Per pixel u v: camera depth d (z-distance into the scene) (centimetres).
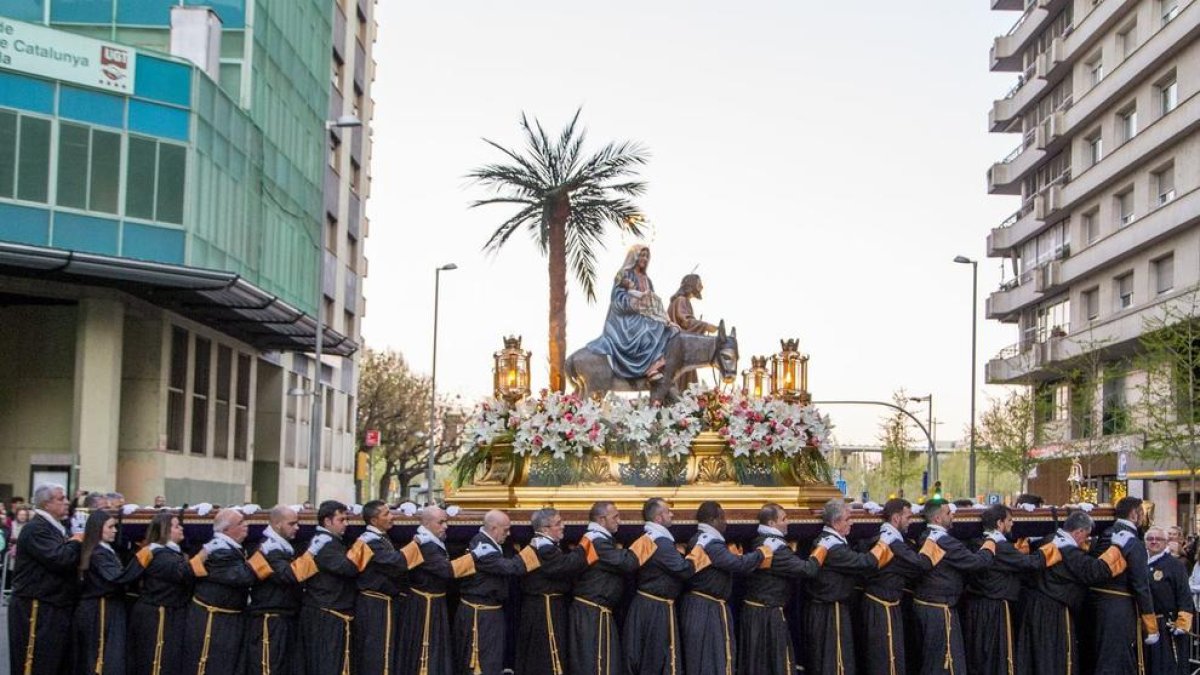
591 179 2958
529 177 2953
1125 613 1312
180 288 3356
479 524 1392
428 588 1270
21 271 3152
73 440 3350
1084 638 1374
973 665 1336
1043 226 5503
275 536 1245
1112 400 4422
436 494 6303
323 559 1226
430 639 1261
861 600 1336
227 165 3619
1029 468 4966
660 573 1266
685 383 1653
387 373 7406
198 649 1215
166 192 3309
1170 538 1481
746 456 1521
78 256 3067
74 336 3591
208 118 3459
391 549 1244
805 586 1332
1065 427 5072
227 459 4234
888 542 1289
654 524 1265
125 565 1368
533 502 1480
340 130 5466
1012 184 5997
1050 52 5250
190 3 3762
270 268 4069
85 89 3194
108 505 1348
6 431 3566
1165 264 4391
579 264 2964
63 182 3166
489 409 1580
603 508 1280
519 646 1301
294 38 4359
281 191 4206
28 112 3117
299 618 1251
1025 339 5822
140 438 3653
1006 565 1308
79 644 1238
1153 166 4394
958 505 1588
